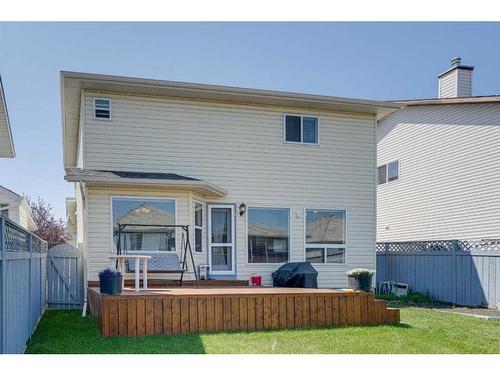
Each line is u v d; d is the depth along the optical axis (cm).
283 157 1087
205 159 1030
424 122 1457
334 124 1131
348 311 715
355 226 1130
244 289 765
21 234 533
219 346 552
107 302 609
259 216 1066
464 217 1294
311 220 1100
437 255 1186
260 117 1077
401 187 1550
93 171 907
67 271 1000
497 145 1206
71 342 573
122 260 795
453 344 583
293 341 585
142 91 988
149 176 921
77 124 1180
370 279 738
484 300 1035
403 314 866
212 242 1030
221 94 1013
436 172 1399
